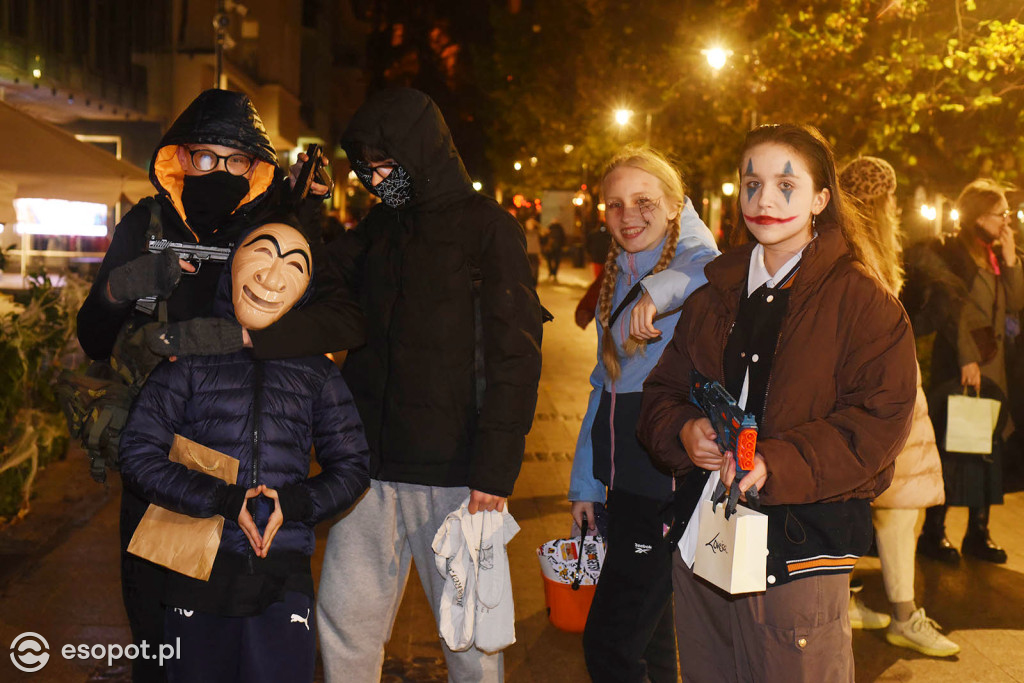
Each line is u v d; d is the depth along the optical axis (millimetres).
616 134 33531
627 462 3160
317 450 2730
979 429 4977
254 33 32250
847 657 2461
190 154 2807
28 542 5535
